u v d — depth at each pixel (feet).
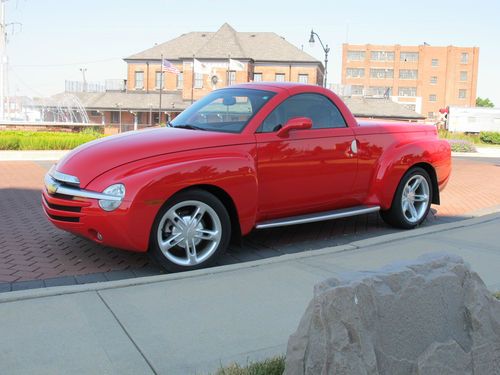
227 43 196.75
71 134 78.74
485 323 9.21
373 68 371.76
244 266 17.19
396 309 8.52
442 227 23.13
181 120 21.22
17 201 30.09
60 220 17.60
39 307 13.48
